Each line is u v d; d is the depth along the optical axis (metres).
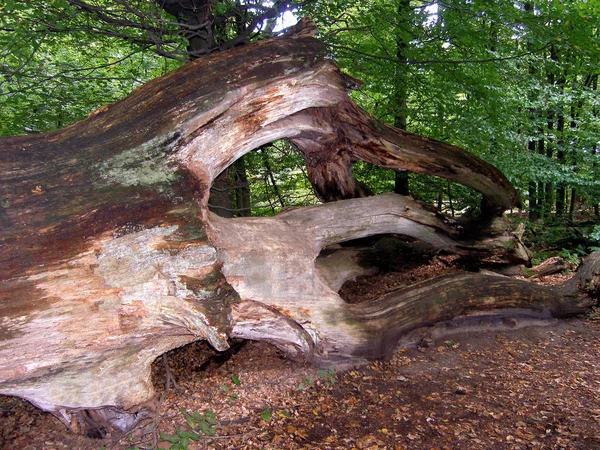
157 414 4.46
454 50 8.83
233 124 4.77
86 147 4.12
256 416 4.69
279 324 5.29
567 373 5.64
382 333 6.06
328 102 5.71
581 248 11.80
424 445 4.22
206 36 7.58
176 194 4.20
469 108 9.88
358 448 4.16
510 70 9.92
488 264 8.48
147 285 3.88
